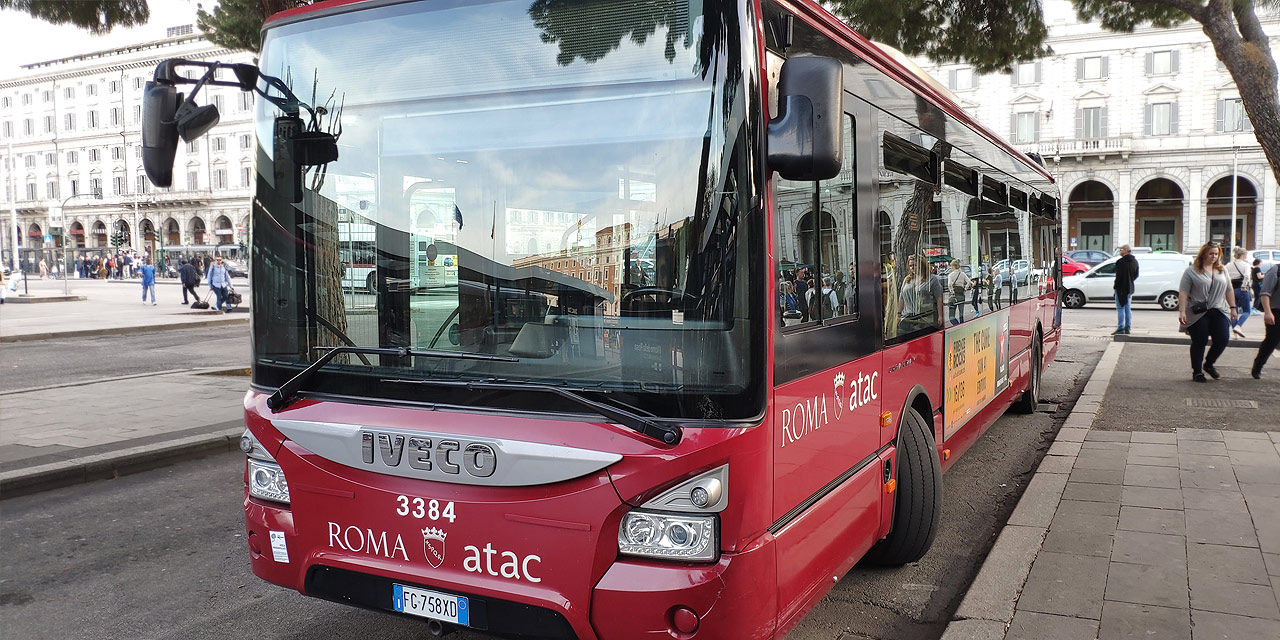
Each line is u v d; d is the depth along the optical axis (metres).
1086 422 8.30
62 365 14.33
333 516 3.16
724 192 2.75
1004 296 7.39
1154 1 10.16
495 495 2.86
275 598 4.57
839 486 3.55
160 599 4.57
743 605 2.74
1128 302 17.02
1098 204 58.19
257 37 12.29
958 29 12.48
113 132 80.12
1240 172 52.09
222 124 74.44
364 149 3.25
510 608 2.87
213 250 69.31
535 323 2.93
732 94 2.77
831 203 3.51
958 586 4.64
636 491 2.69
